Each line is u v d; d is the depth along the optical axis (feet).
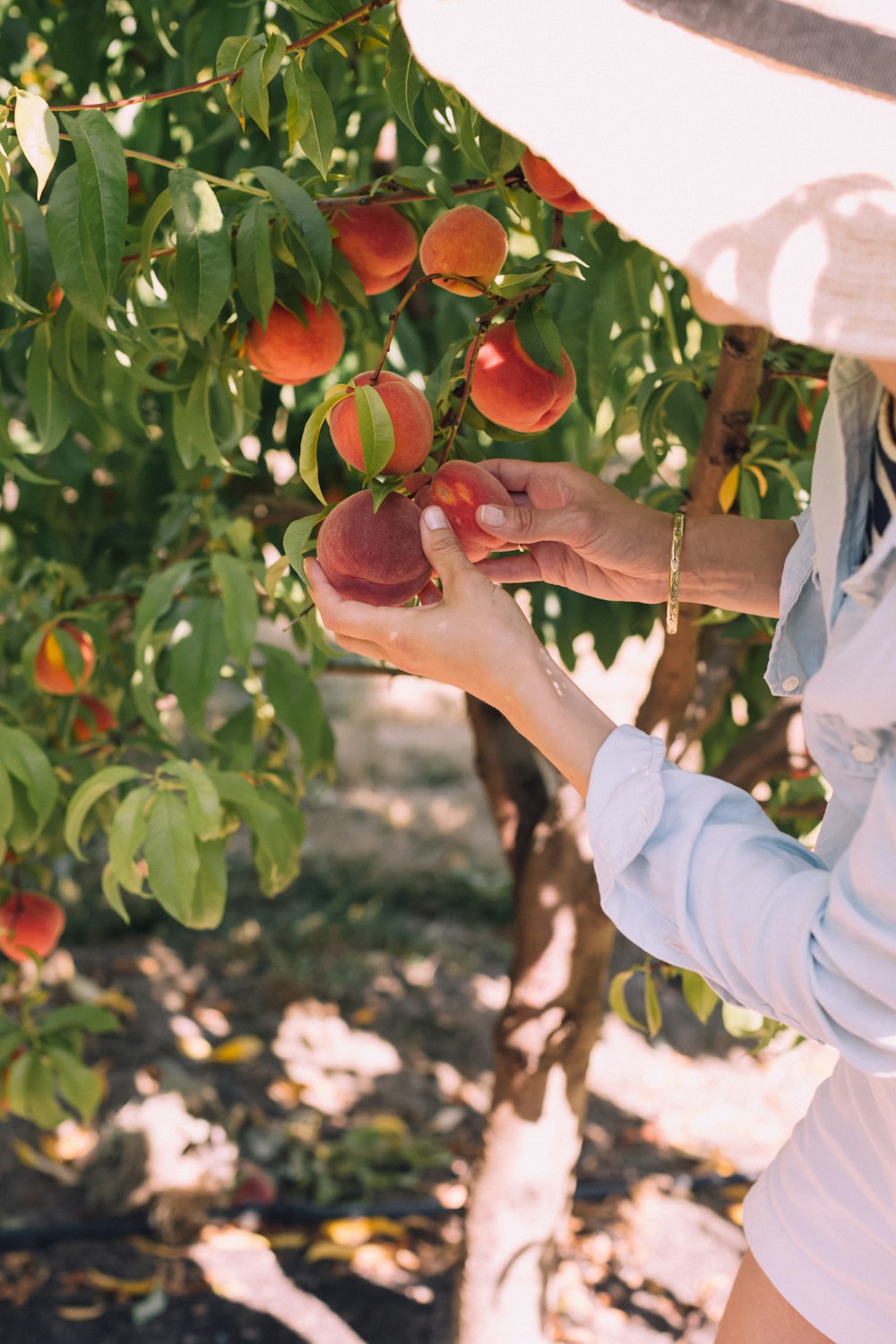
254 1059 12.71
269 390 7.38
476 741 7.83
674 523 4.47
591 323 5.72
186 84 6.37
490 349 4.31
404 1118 11.94
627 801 3.42
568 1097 7.77
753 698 7.79
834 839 3.83
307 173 6.05
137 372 4.82
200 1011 13.55
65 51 6.74
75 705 6.79
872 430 3.33
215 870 5.34
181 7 6.48
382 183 4.74
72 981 13.37
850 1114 4.11
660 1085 12.54
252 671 6.35
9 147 4.11
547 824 7.45
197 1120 10.67
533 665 3.57
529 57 2.98
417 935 15.30
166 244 4.94
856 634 3.21
